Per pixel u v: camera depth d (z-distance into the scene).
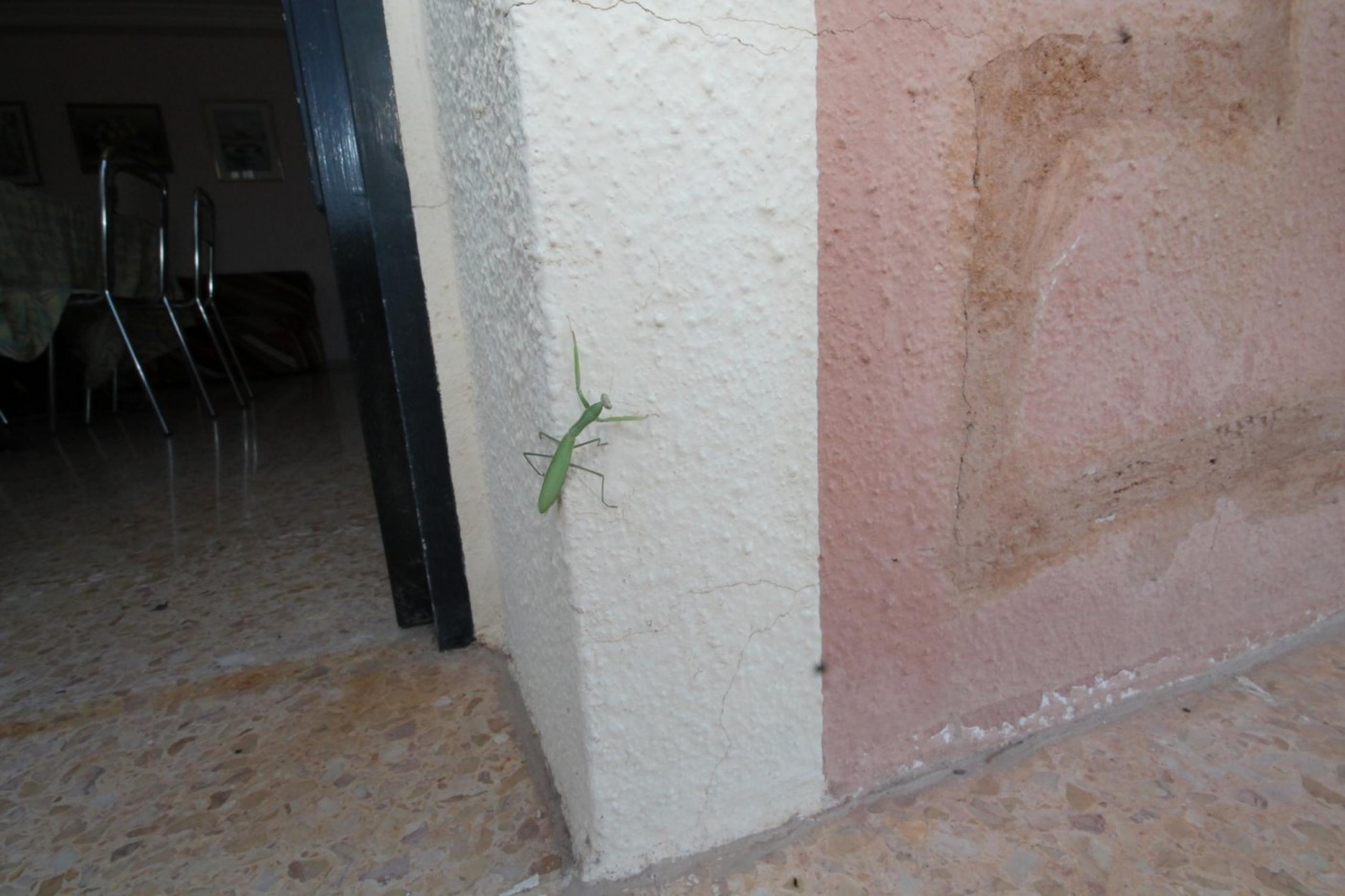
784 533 0.49
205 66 3.34
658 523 0.45
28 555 1.06
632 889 0.50
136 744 0.63
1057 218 0.51
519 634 0.65
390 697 0.68
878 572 0.53
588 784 0.49
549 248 0.39
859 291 0.47
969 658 0.58
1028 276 0.52
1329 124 0.58
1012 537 0.57
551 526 0.46
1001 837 0.53
